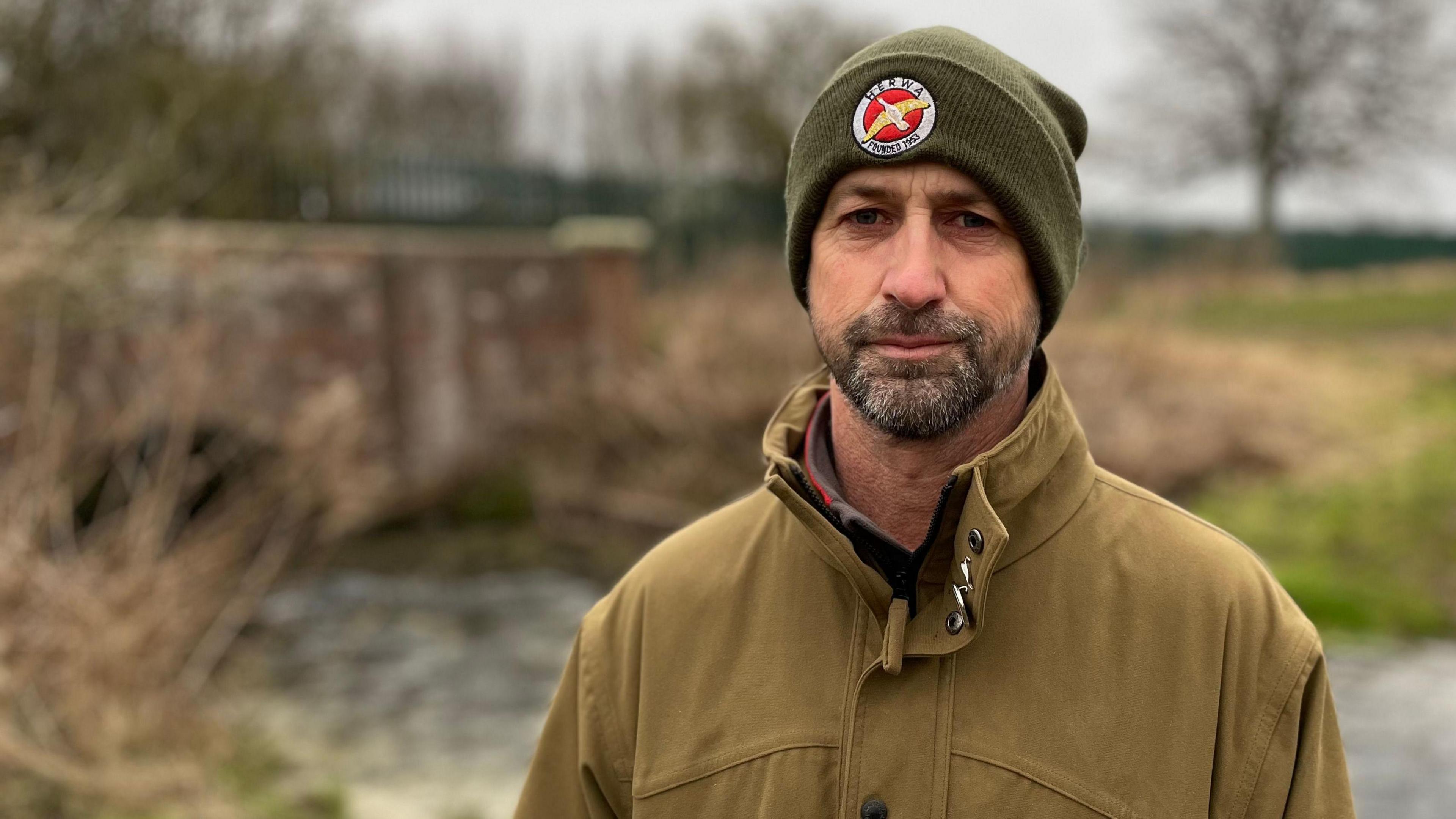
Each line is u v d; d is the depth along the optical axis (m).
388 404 9.30
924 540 1.27
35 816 3.86
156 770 4.20
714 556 1.42
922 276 1.20
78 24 8.80
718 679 1.34
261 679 6.34
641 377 9.98
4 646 4.05
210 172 8.95
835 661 1.28
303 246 8.56
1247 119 25.28
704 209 16.22
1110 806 1.17
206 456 7.18
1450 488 8.75
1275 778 1.20
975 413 1.25
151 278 6.40
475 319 9.92
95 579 4.60
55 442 4.82
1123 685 1.20
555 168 15.22
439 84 17.02
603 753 1.43
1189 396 10.28
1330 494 8.80
